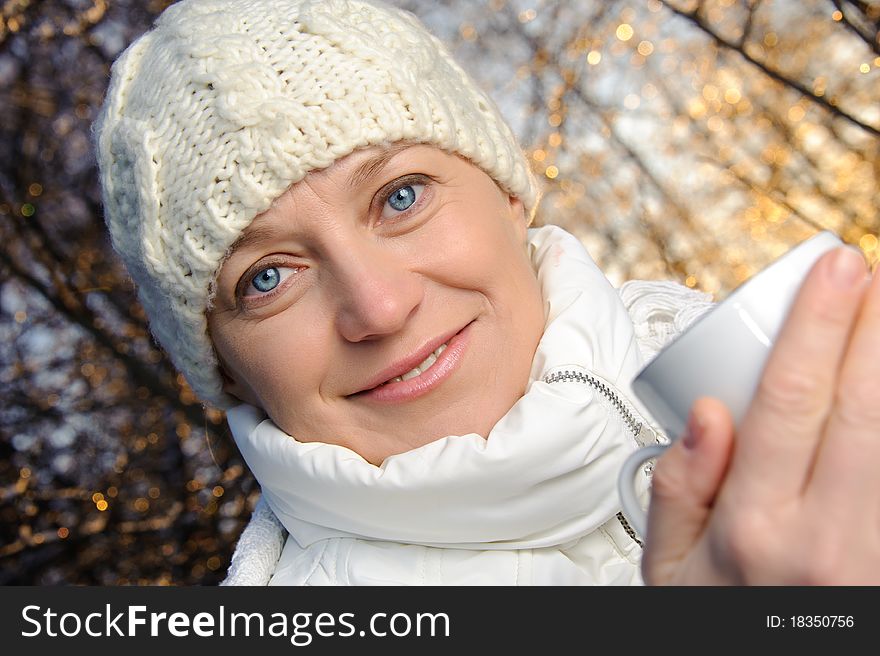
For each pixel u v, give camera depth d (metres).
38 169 3.18
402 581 1.07
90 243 3.21
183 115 1.06
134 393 3.22
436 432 1.08
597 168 3.08
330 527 1.14
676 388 0.66
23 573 3.16
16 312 3.19
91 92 3.16
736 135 3.00
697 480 0.62
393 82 1.05
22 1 3.06
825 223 2.97
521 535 1.05
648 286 1.52
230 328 1.12
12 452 3.17
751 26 2.67
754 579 0.60
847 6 2.52
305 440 1.13
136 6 3.11
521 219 1.26
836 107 2.59
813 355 0.58
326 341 1.07
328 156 1.01
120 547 3.18
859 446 0.57
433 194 1.08
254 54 1.05
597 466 1.03
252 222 1.04
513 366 1.11
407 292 1.03
